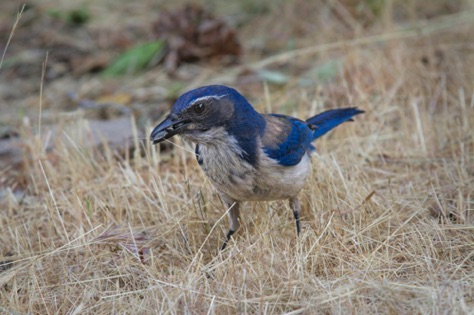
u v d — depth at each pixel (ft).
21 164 44.34
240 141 31.68
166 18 60.08
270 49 61.62
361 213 34.63
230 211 34.14
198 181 39.01
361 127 44.93
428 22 59.62
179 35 59.67
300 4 65.41
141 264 31.27
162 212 36.37
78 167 40.93
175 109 31.76
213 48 59.41
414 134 43.80
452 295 27.50
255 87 53.93
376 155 42.65
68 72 60.39
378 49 54.90
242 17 67.00
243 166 31.78
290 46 59.67
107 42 64.64
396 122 46.34
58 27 67.31
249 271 29.86
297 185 33.22
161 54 59.67
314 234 32.71
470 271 30.42
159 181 37.42
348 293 27.84
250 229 35.06
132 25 67.56
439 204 35.27
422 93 48.06
